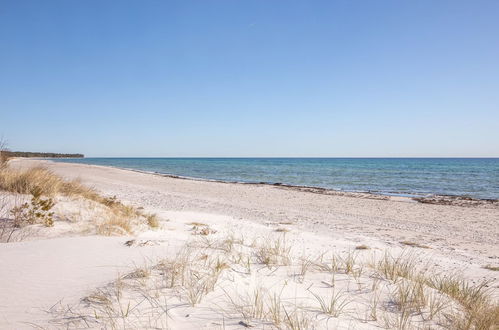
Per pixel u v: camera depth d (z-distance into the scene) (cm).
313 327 230
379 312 277
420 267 601
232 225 939
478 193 2425
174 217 1006
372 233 1003
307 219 1220
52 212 633
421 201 1853
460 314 293
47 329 211
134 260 379
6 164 973
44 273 319
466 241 946
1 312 234
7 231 515
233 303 264
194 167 7294
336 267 419
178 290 283
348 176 4272
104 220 654
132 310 242
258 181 3453
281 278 348
